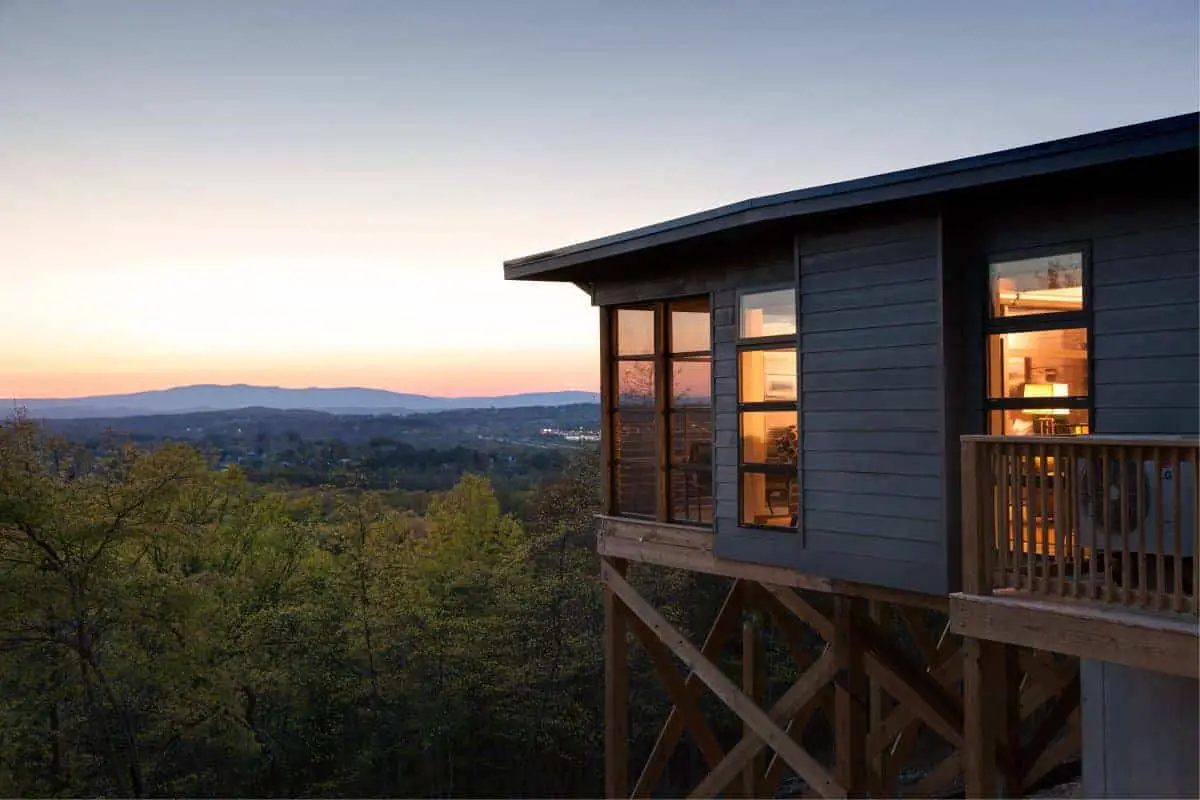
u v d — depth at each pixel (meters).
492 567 30.11
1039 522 7.41
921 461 7.54
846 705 8.37
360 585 24.33
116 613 16.33
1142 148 5.75
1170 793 6.38
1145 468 5.76
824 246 8.26
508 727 24.69
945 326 7.37
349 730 23.38
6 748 16.25
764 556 8.95
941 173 6.78
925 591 7.49
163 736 18.92
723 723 26.62
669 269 10.10
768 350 9.02
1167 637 5.27
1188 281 6.30
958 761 10.70
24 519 15.74
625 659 11.06
